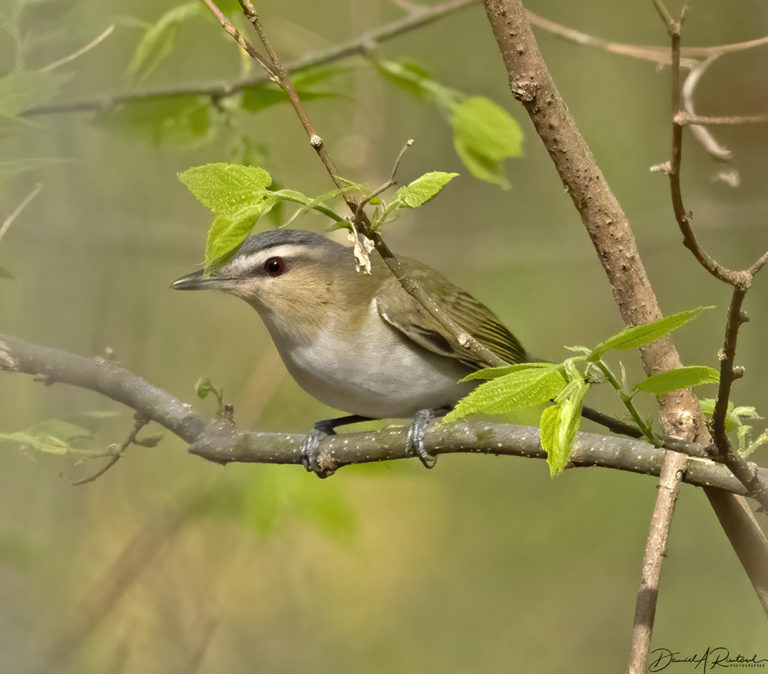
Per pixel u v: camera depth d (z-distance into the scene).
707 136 5.73
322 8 15.73
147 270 14.43
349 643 13.78
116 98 8.38
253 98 8.48
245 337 14.87
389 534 14.97
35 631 10.27
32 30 7.96
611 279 5.58
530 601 14.55
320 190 14.93
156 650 11.88
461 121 8.61
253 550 12.09
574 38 9.29
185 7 8.33
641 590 5.32
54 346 12.44
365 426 9.77
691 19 14.91
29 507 10.75
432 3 15.58
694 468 5.50
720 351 4.23
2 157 6.52
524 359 10.12
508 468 15.73
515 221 17.34
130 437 7.48
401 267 5.07
